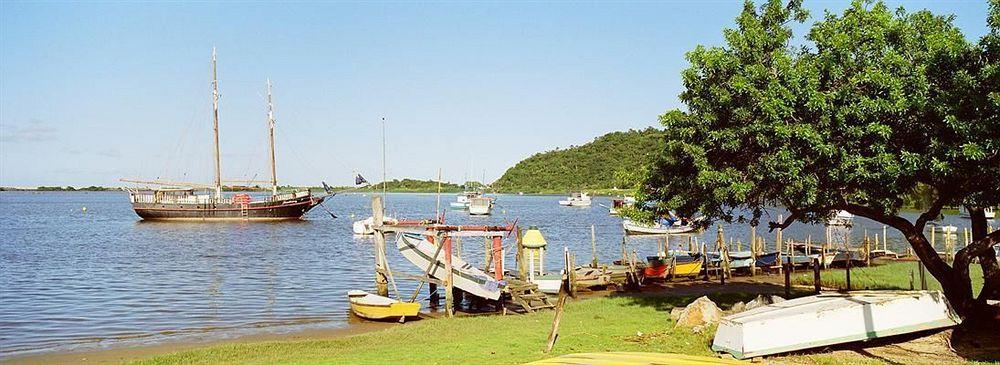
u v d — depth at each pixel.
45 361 18.02
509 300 27.69
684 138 17.06
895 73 15.32
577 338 17.12
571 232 74.12
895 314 15.33
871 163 14.76
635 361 9.80
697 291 28.55
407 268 40.38
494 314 25.09
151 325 23.16
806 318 14.65
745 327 14.21
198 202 84.50
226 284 33.19
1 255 47.00
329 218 98.31
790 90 15.27
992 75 13.48
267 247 53.66
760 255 37.22
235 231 71.81
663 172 19.00
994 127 13.51
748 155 16.38
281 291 30.97
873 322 15.11
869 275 31.67
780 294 25.81
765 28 17.17
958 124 13.70
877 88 14.93
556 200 197.38
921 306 15.63
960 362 13.60
